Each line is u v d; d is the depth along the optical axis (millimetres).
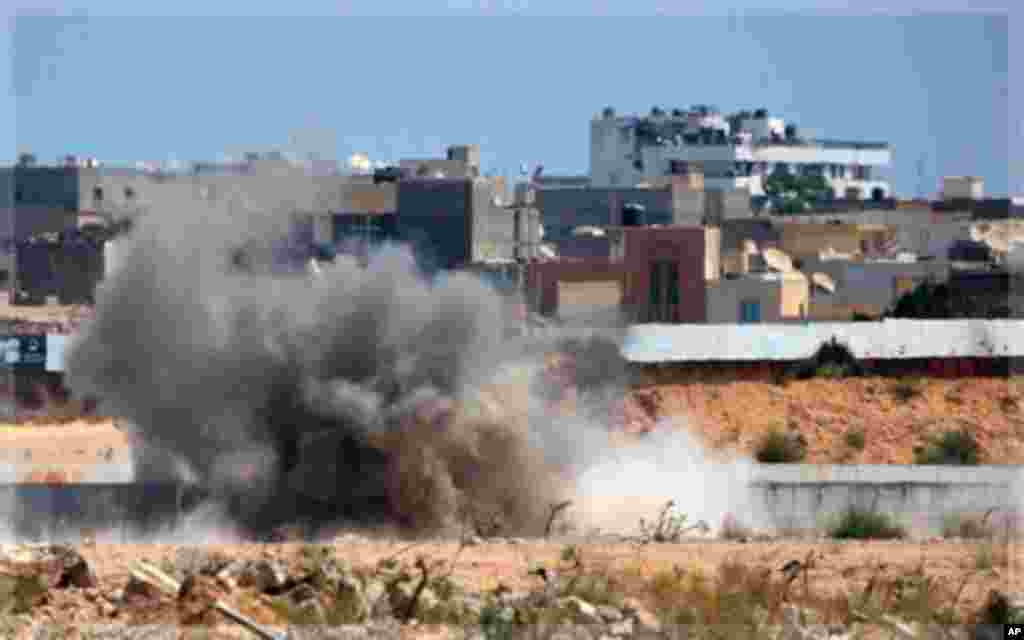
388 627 94312
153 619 95500
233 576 101375
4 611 95562
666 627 96562
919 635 98625
